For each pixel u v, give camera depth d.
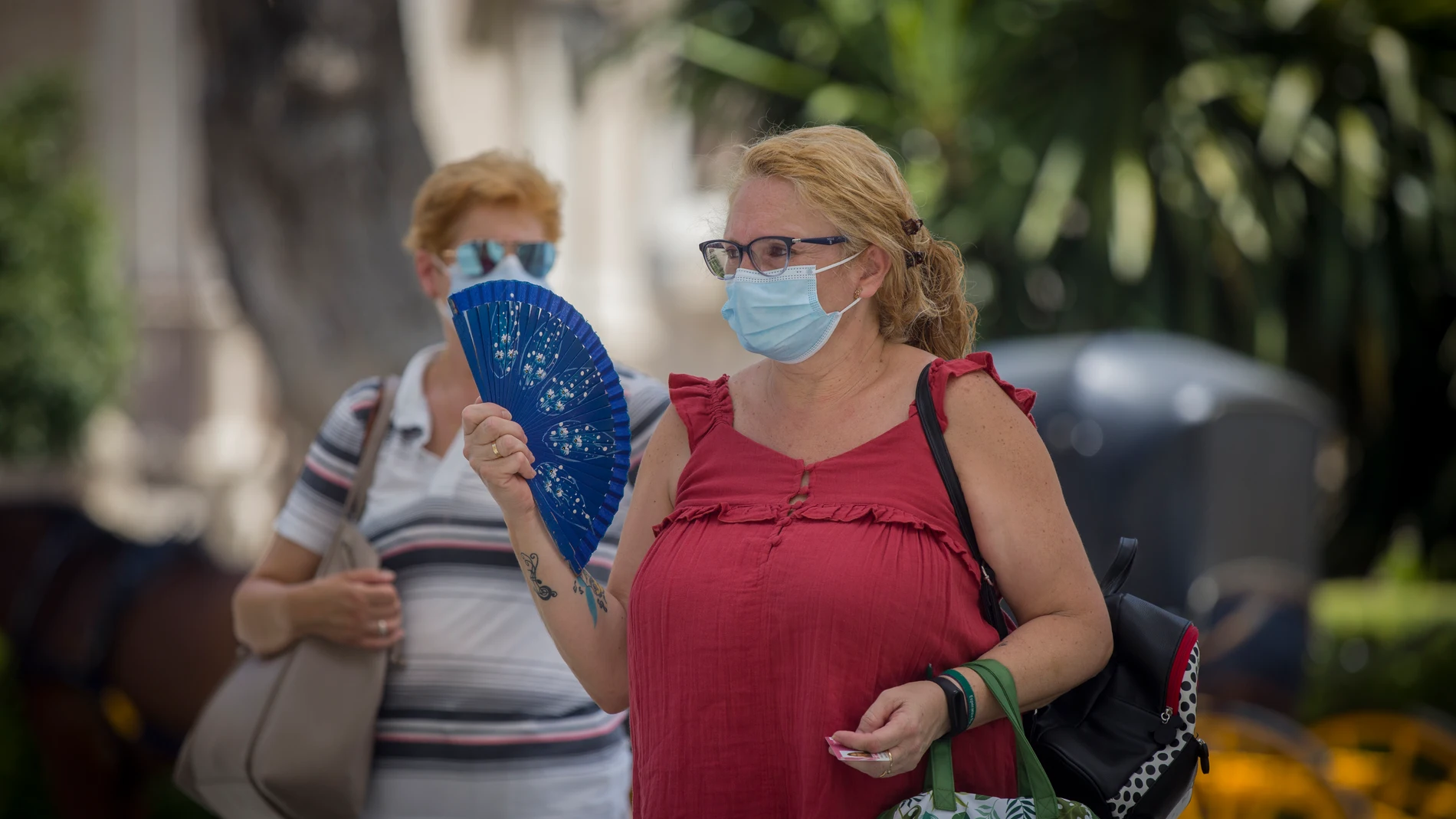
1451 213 16.52
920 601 3.66
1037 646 3.71
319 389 12.31
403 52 12.77
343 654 5.01
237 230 12.34
